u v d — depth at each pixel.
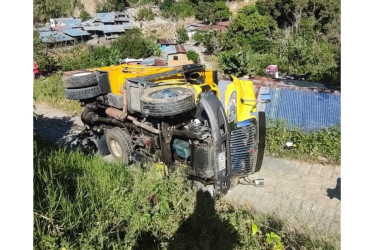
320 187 5.62
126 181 4.77
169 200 4.36
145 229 3.96
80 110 10.56
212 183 4.88
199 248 3.82
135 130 5.98
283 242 3.92
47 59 20.89
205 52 31.91
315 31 26.17
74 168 4.91
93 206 3.86
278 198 5.26
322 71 15.19
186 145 4.99
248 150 5.28
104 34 44.09
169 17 53.69
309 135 7.45
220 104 4.58
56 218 3.57
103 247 3.51
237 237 3.94
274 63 18.84
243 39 28.89
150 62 22.14
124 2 63.44
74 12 55.66
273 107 8.55
